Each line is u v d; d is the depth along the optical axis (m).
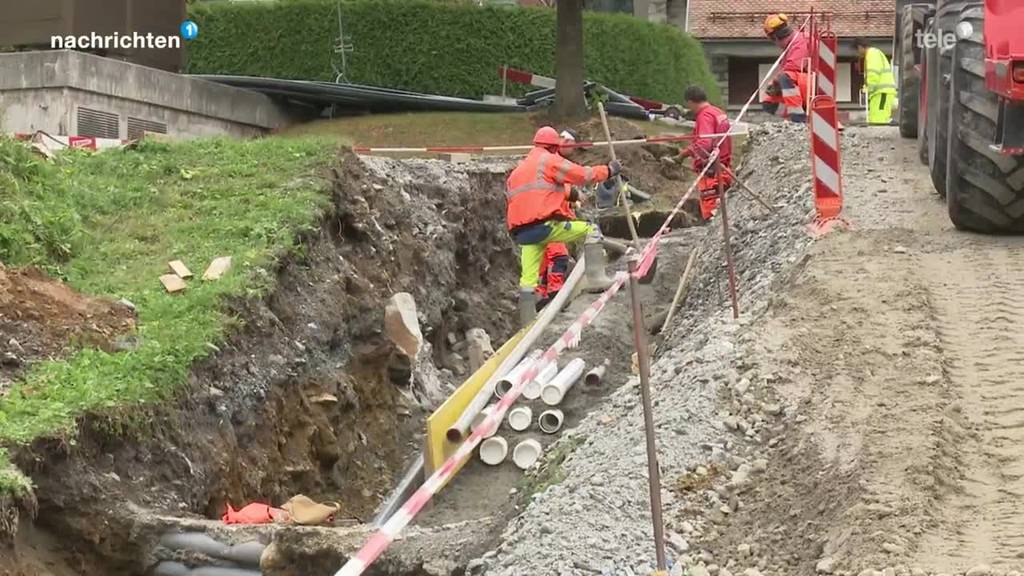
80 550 9.60
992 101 10.88
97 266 12.89
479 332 16.44
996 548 6.98
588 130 22.39
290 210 13.78
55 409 9.88
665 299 14.41
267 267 12.86
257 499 11.41
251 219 13.66
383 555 9.02
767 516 7.98
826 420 8.57
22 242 12.52
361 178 15.41
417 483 11.79
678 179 20.98
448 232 16.52
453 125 23.22
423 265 15.80
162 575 9.63
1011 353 9.05
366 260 14.68
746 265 12.84
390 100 24.05
